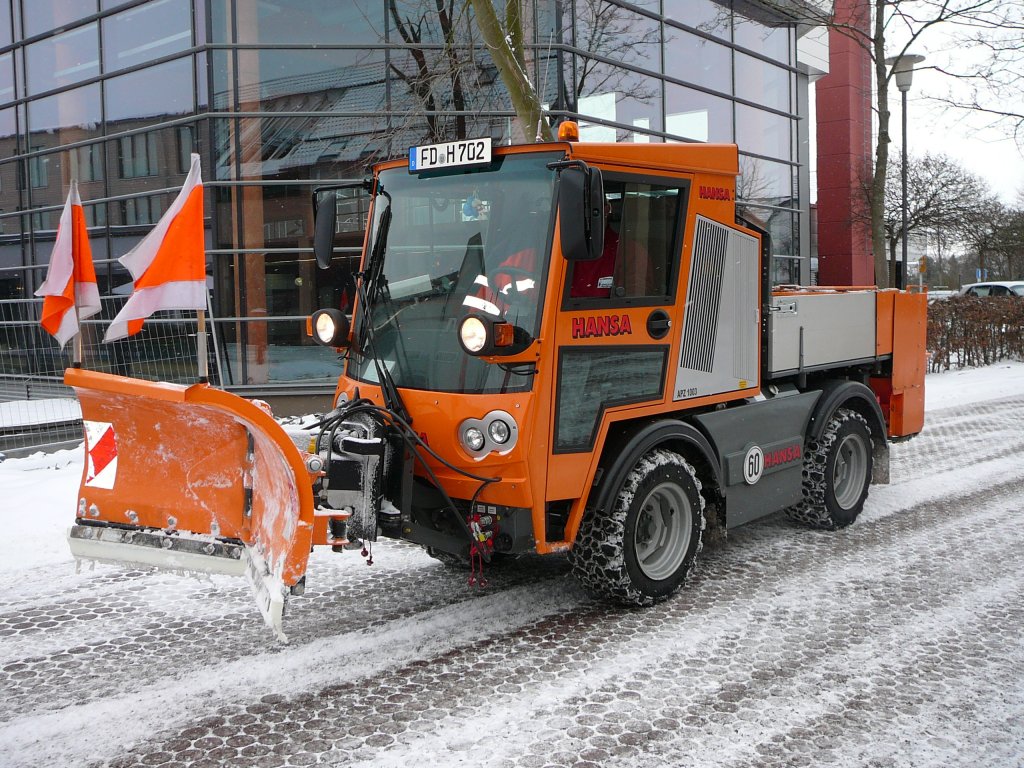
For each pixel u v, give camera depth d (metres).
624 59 14.00
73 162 14.97
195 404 3.57
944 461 9.01
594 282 4.40
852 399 6.72
